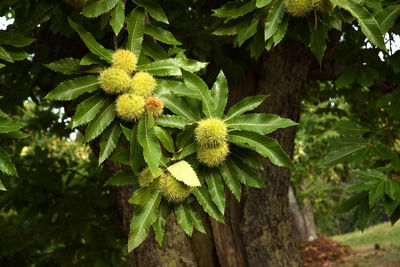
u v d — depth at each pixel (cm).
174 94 163
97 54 165
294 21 188
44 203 457
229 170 167
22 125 151
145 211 157
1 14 233
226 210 378
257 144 157
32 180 447
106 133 165
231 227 376
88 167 554
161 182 155
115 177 165
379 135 324
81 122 156
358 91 578
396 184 240
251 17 196
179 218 167
